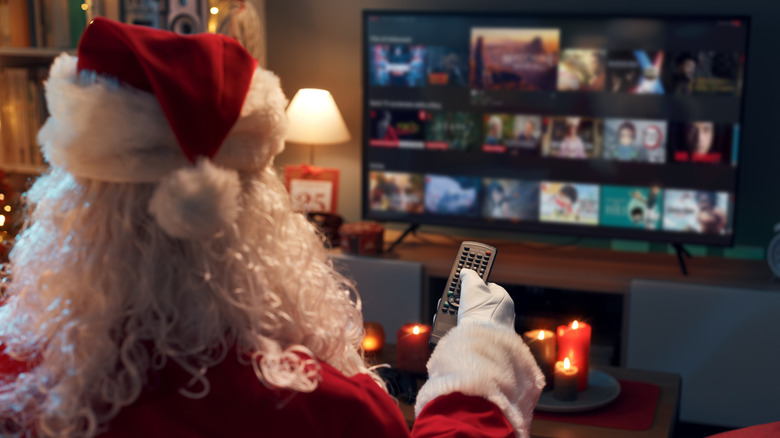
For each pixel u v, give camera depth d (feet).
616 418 5.34
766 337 8.64
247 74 2.06
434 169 10.37
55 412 1.86
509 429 2.53
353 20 10.97
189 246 1.99
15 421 1.91
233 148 2.04
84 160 1.87
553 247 10.49
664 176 9.55
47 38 10.07
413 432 2.55
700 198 9.48
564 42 9.57
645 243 10.36
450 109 10.14
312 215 10.49
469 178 10.27
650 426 5.23
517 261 9.81
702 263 9.73
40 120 10.23
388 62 10.22
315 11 11.08
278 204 2.22
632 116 9.52
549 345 5.56
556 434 5.11
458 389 2.58
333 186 10.71
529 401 2.82
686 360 8.96
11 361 2.06
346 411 2.09
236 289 2.04
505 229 10.28
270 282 2.15
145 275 1.93
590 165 9.78
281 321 2.17
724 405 8.92
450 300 3.71
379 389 2.26
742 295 8.64
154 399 1.94
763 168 9.84
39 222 2.08
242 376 2.01
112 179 1.91
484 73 9.91
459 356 2.69
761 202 9.92
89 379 1.88
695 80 9.25
